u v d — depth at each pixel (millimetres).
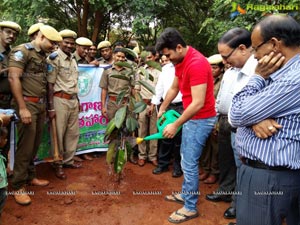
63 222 2854
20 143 3115
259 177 1556
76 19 8586
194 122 2764
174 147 3992
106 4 6867
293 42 1459
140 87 4043
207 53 8109
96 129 4648
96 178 3854
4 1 6996
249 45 2439
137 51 4676
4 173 2037
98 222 2877
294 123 1455
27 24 6750
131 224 2863
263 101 1450
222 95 3080
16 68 2994
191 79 2533
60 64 3758
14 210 3012
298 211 1684
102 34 9070
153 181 3844
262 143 1522
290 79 1423
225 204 3293
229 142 3152
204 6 8008
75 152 4277
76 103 4043
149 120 4352
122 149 2889
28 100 3160
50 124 3818
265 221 1567
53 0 7527
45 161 3854
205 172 3965
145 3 7062
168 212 3096
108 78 4398
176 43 2576
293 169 1504
